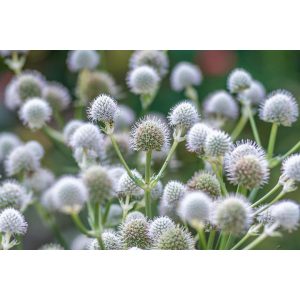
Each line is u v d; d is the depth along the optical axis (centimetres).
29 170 57
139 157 56
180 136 48
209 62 83
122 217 49
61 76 84
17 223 46
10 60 69
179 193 46
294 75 82
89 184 42
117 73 83
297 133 76
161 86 82
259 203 48
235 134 61
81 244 54
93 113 48
